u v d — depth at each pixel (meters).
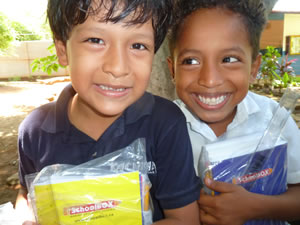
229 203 0.32
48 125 0.34
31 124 0.35
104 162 0.30
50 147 0.33
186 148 0.34
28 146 0.35
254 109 0.41
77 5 0.26
